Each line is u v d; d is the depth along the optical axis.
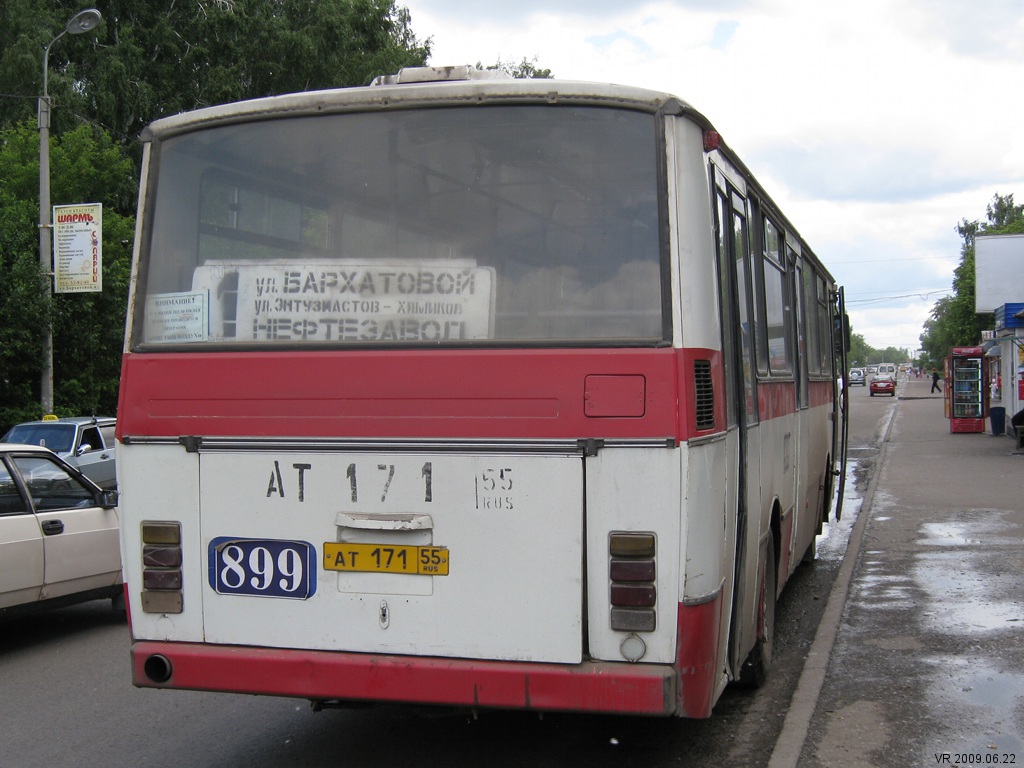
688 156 4.43
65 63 37.75
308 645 4.54
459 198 4.52
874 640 7.44
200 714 6.40
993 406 29.05
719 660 4.53
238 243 4.77
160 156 4.95
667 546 4.14
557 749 5.56
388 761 5.41
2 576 7.82
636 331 4.27
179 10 39.44
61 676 7.45
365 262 4.59
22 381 23.83
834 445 12.18
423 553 4.39
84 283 20.41
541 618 4.26
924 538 11.92
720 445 4.52
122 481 4.78
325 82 38.50
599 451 4.20
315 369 4.53
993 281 33.66
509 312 4.41
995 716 5.68
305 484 4.53
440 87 4.57
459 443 4.34
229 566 4.63
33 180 30.48
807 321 9.24
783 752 5.14
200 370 4.69
